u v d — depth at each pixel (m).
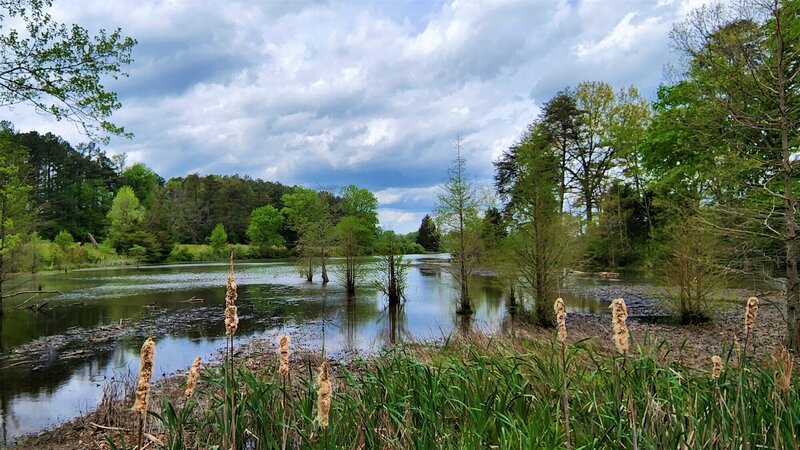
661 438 3.03
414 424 4.12
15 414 8.03
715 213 11.54
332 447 3.18
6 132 17.31
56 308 20.89
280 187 117.88
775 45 10.29
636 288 24.33
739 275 12.66
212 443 3.77
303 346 13.16
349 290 26.56
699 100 11.35
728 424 3.06
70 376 10.52
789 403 3.00
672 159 22.81
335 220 40.41
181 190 95.81
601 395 4.14
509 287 18.61
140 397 1.84
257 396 3.91
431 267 44.62
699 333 12.87
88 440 6.33
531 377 4.76
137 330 15.95
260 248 72.56
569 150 38.97
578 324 15.09
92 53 11.53
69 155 80.75
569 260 15.95
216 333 15.41
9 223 19.02
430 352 7.55
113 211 73.31
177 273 42.72
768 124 9.83
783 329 12.65
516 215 16.88
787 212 9.74
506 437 3.71
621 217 34.78
